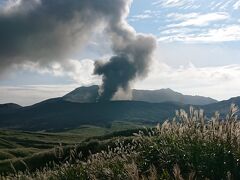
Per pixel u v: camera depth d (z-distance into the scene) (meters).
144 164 7.51
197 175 6.45
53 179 9.02
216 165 6.48
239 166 6.34
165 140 7.61
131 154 7.92
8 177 11.48
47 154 31.58
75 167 8.84
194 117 7.52
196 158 6.74
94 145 25.34
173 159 7.10
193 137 7.21
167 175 6.27
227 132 6.94
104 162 8.31
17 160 32.69
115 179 7.20
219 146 6.75
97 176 7.94
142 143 8.09
